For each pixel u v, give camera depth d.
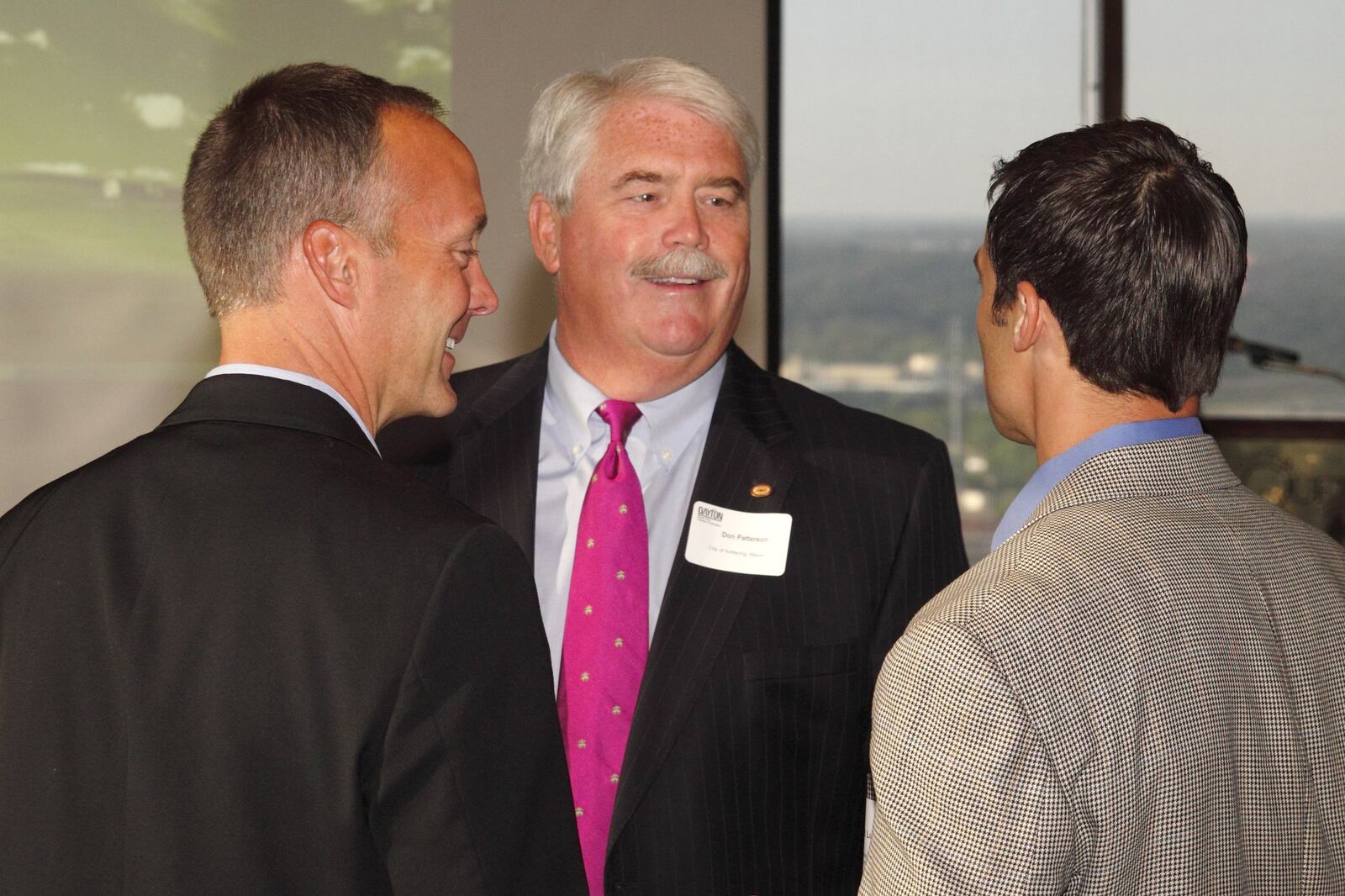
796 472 1.68
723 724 1.55
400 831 0.95
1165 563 1.00
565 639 1.60
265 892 0.93
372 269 1.13
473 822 0.96
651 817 1.52
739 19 4.15
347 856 0.94
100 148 3.82
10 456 3.79
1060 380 1.11
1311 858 1.00
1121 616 0.97
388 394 1.19
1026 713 0.94
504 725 1.00
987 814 0.94
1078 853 0.94
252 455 1.03
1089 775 0.93
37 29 3.77
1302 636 1.04
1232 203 1.07
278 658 0.95
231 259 1.10
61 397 3.82
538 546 1.68
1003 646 0.95
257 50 3.91
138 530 1.01
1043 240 1.08
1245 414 4.28
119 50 3.82
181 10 3.85
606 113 1.62
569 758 1.56
